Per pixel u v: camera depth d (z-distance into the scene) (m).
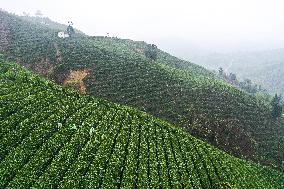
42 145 48.81
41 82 73.31
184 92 101.25
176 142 65.06
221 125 90.94
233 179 59.94
